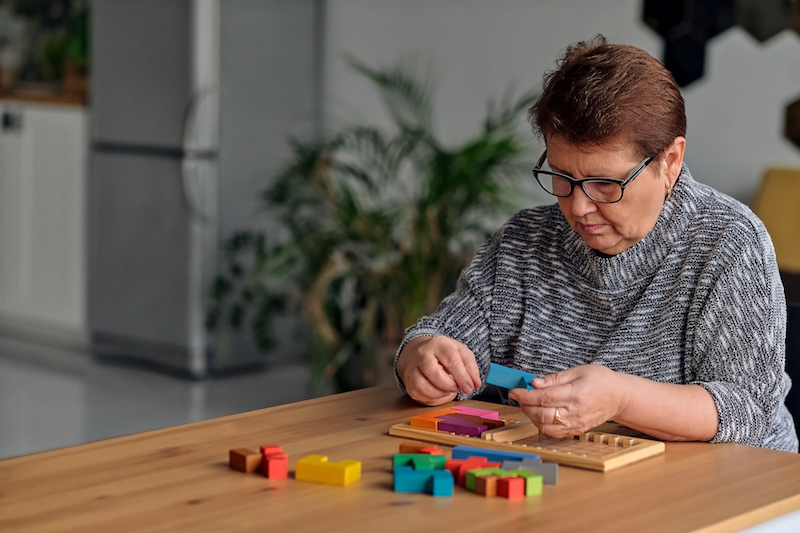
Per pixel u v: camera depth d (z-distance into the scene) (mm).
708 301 1169
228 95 3484
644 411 1036
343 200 3100
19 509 811
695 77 2939
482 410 1148
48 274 4051
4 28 4469
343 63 3818
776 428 1264
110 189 3715
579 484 897
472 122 3514
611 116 1034
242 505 822
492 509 821
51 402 3273
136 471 915
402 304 2887
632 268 1221
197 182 3441
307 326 3871
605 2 3111
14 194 4121
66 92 4047
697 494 873
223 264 3547
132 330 3730
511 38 3375
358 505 826
